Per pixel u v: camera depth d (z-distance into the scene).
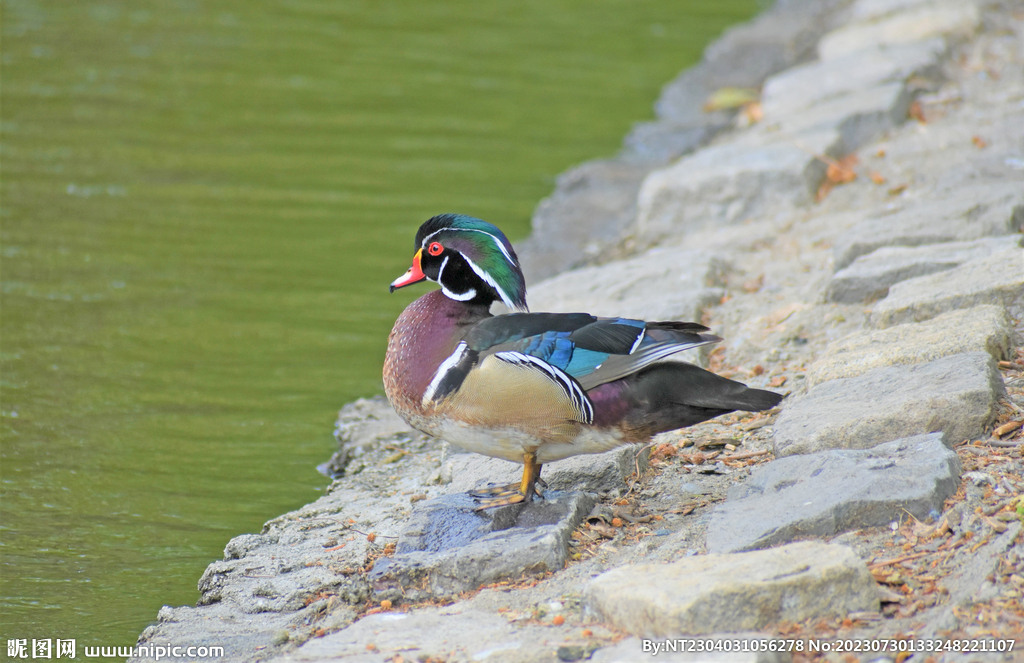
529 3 30.38
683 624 6.06
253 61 24.38
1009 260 10.15
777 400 7.33
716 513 7.39
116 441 10.79
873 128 16.38
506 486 8.40
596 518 8.01
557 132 20.86
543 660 6.14
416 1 30.03
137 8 27.84
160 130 20.05
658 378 7.50
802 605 6.16
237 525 9.38
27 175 17.73
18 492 9.83
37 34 25.14
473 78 23.94
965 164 14.34
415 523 8.02
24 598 8.27
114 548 8.99
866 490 7.09
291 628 7.22
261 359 12.66
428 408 7.74
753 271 13.16
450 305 7.96
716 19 28.91
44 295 13.93
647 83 23.75
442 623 6.82
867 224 12.55
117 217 16.44
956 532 6.78
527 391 7.44
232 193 17.59
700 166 15.69
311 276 14.91
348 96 22.45
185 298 14.09
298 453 10.70
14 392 11.62
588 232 16.59
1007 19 20.94
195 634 7.31
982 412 7.84
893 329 9.43
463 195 17.92
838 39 21.19
